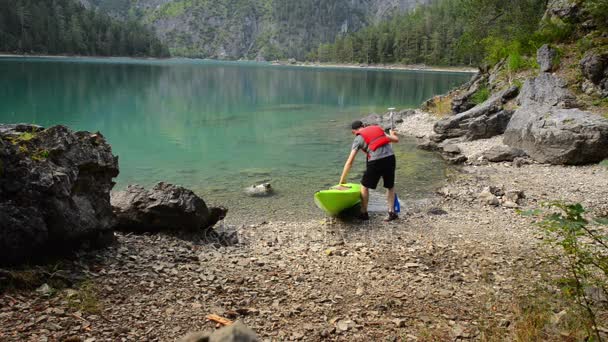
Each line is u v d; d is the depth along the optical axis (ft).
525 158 43.60
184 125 73.46
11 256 14.19
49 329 11.60
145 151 52.13
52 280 14.21
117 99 107.96
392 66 483.51
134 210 21.50
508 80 66.85
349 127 72.95
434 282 17.12
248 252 21.21
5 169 14.23
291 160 47.83
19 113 80.33
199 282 16.19
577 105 50.55
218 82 183.01
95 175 17.69
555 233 23.16
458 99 72.43
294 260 19.98
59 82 145.69
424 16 538.88
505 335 12.32
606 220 10.72
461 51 100.42
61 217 15.30
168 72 249.14
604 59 50.98
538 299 14.53
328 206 27.20
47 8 436.76
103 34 492.13
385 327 13.24
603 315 12.82
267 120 81.00
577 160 40.42
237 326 5.44
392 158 26.40
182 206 21.83
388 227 25.77
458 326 13.14
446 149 48.85
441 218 27.27
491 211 28.63
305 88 161.99
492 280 17.17
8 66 219.20
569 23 63.93
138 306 13.61
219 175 40.91
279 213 30.01
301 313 14.11
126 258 17.49
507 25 86.38
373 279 17.51
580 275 16.24
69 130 16.96
